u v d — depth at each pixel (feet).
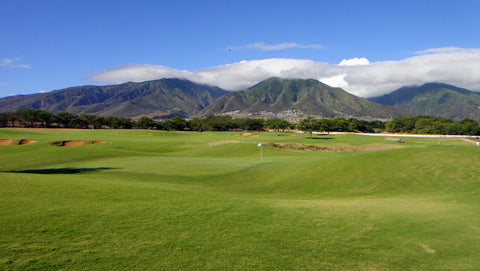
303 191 87.25
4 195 51.49
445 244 37.01
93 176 100.83
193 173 118.01
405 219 47.52
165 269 29.45
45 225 39.11
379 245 36.91
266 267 30.68
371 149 281.54
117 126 593.42
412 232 41.34
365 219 47.75
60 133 412.98
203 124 641.40
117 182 75.41
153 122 618.03
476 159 90.27
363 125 616.39
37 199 50.47
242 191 88.07
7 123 536.42
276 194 84.33
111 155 190.39
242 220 45.96
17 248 32.30
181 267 29.99
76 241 35.06
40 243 33.88
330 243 37.42
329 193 82.79
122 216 44.68
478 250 35.14
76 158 175.22
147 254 32.63
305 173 105.50
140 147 243.81
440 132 487.20
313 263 31.89
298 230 42.04
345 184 89.40
